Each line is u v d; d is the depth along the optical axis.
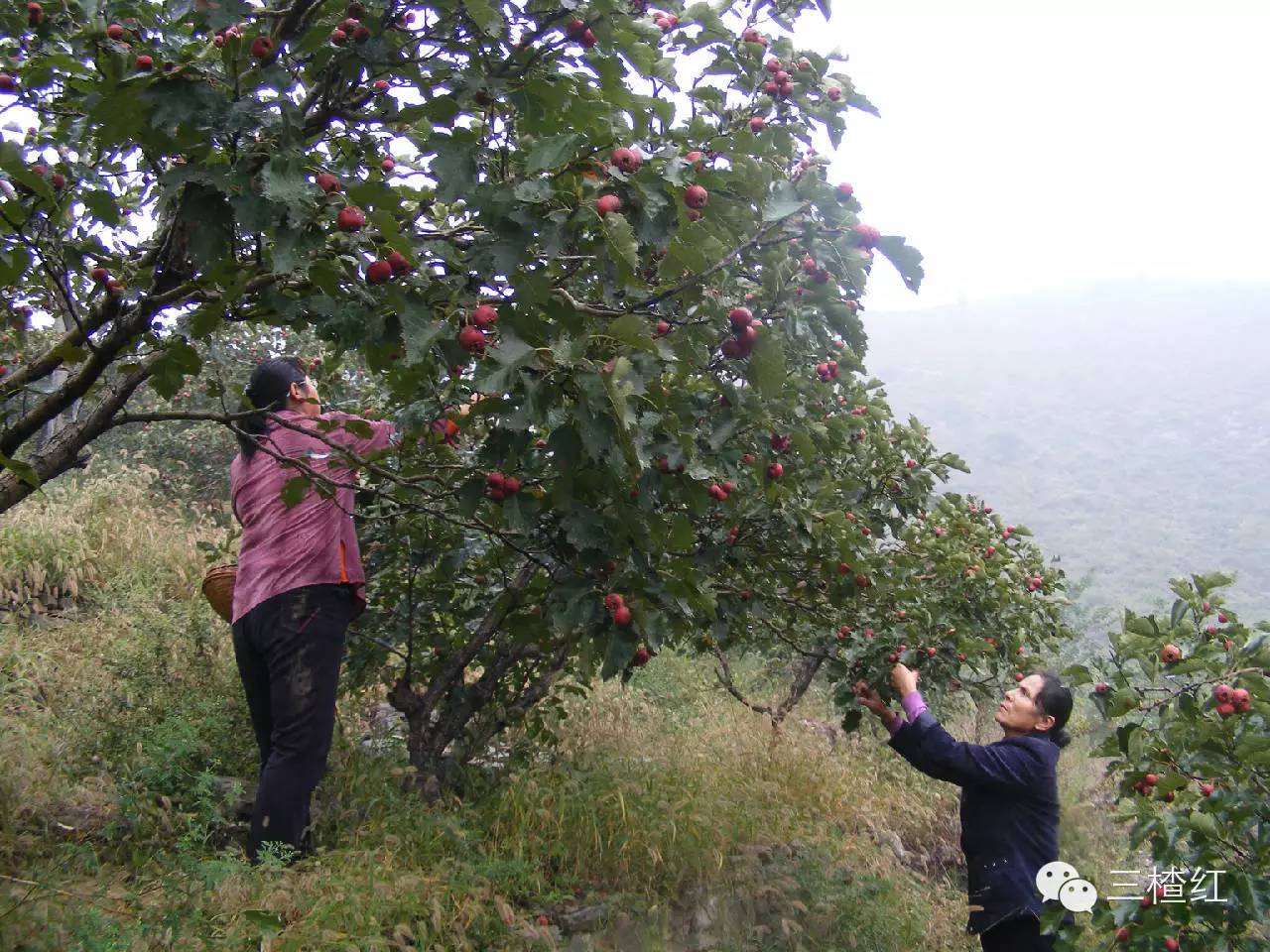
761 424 2.94
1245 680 2.90
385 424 3.52
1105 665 3.19
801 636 4.74
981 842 3.54
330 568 3.34
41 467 2.49
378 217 1.98
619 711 5.57
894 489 4.99
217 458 9.54
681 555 3.45
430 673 4.39
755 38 3.06
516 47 2.42
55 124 3.03
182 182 2.03
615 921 3.41
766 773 5.18
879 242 2.35
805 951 3.75
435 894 2.95
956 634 4.81
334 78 2.43
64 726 3.73
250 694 3.49
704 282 2.45
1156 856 2.78
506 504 2.60
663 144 2.65
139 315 2.35
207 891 2.59
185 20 2.37
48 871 2.61
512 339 2.13
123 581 5.95
